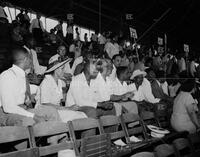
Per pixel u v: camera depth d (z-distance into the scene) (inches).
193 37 704.4
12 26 307.7
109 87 185.2
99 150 118.4
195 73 432.5
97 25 534.0
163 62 422.0
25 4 421.4
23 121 116.0
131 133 152.3
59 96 164.6
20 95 128.0
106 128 151.1
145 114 183.3
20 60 128.0
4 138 92.7
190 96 189.0
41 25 393.1
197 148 151.3
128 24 543.8
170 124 197.9
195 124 187.0
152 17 589.0
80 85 165.8
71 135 115.0
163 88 272.5
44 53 356.5
